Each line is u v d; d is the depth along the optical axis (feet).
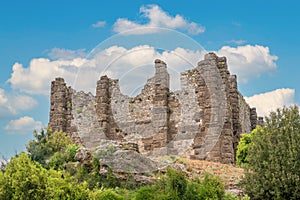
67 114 102.89
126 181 68.18
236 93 99.71
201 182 59.11
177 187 53.83
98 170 69.92
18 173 50.96
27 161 53.21
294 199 63.67
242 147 90.38
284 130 69.46
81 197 53.11
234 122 98.22
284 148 67.15
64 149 81.35
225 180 72.59
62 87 104.22
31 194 50.01
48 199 50.34
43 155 81.30
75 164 71.67
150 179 68.49
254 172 68.08
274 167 66.13
